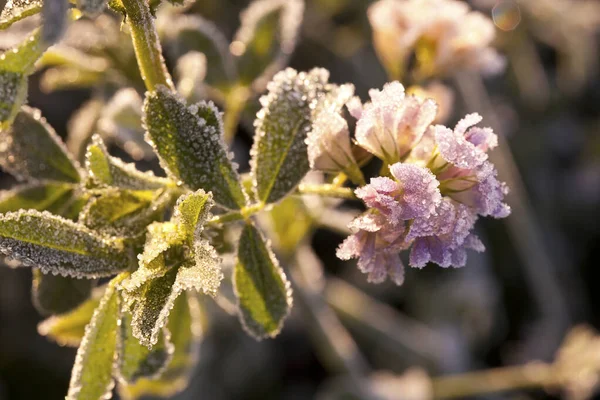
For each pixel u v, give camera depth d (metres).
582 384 0.36
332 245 0.44
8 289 0.40
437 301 0.44
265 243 0.21
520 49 0.44
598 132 0.50
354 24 0.43
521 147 0.49
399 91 0.20
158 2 0.20
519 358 0.46
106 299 0.20
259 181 0.21
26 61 0.19
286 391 0.43
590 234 0.50
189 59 0.26
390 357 0.42
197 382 0.39
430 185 0.19
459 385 0.38
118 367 0.21
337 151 0.21
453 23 0.27
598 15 0.45
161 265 0.19
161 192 0.20
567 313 0.47
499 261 0.47
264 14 0.27
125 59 0.27
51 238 0.19
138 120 0.27
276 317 0.21
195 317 0.24
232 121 0.27
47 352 0.41
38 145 0.22
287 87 0.21
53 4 0.17
